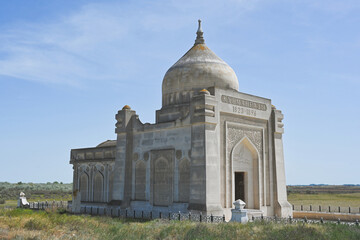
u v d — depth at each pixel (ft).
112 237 54.80
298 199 216.74
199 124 80.69
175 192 84.99
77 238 51.83
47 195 227.20
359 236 55.21
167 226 62.18
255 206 91.66
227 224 62.28
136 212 91.20
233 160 88.22
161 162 89.40
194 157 80.23
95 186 116.57
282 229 57.67
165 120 94.68
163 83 100.53
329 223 68.08
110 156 113.60
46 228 60.44
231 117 87.81
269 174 95.61
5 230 55.47
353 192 368.48
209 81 93.76
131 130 98.12
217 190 78.79
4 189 279.08
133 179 95.55
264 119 96.89
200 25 107.76
